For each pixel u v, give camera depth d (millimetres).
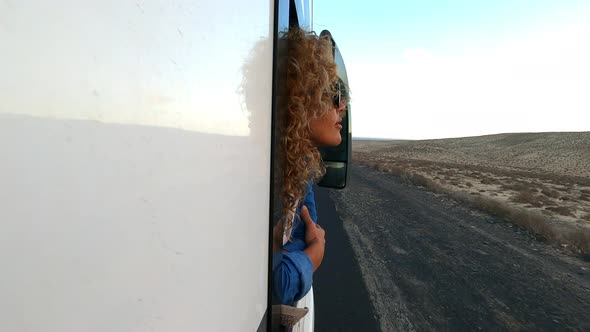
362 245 7922
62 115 253
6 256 217
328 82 1102
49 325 249
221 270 541
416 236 9078
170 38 394
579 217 13281
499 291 5488
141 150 346
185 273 433
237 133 592
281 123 902
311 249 1131
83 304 279
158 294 379
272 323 859
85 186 277
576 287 5836
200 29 460
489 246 8352
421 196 17516
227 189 554
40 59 235
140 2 341
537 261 7258
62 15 252
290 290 975
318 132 1179
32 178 231
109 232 305
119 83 314
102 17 292
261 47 715
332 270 6125
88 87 278
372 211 12656
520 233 9945
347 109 1902
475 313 4676
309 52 1055
